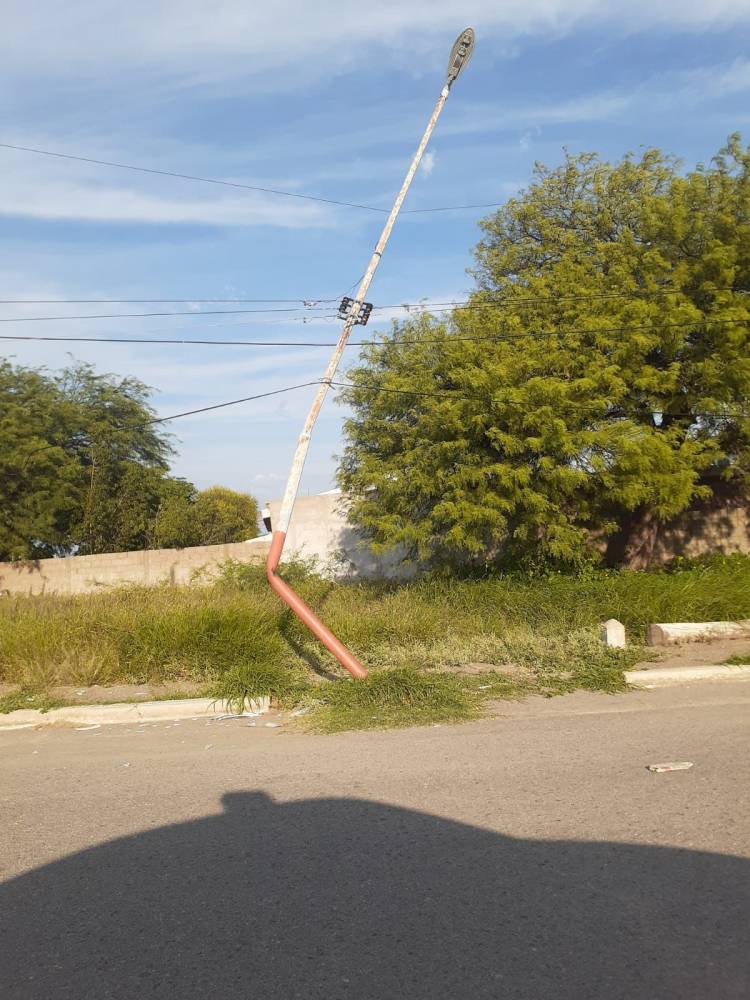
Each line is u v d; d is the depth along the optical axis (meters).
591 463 14.09
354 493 17.42
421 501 15.62
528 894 3.93
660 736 6.89
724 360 15.16
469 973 3.27
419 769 6.18
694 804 5.10
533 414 13.84
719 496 20.09
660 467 14.44
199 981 3.31
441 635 12.17
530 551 15.67
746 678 9.45
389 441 16.12
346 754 6.78
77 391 31.20
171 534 29.06
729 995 3.05
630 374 14.99
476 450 14.97
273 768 6.46
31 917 3.97
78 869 4.55
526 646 11.23
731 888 3.91
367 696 8.62
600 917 3.67
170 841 4.92
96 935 3.75
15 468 26.59
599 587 13.81
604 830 4.72
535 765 6.14
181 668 10.53
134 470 29.95
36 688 9.95
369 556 22.06
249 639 10.84
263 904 3.97
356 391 16.66
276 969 3.37
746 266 15.87
